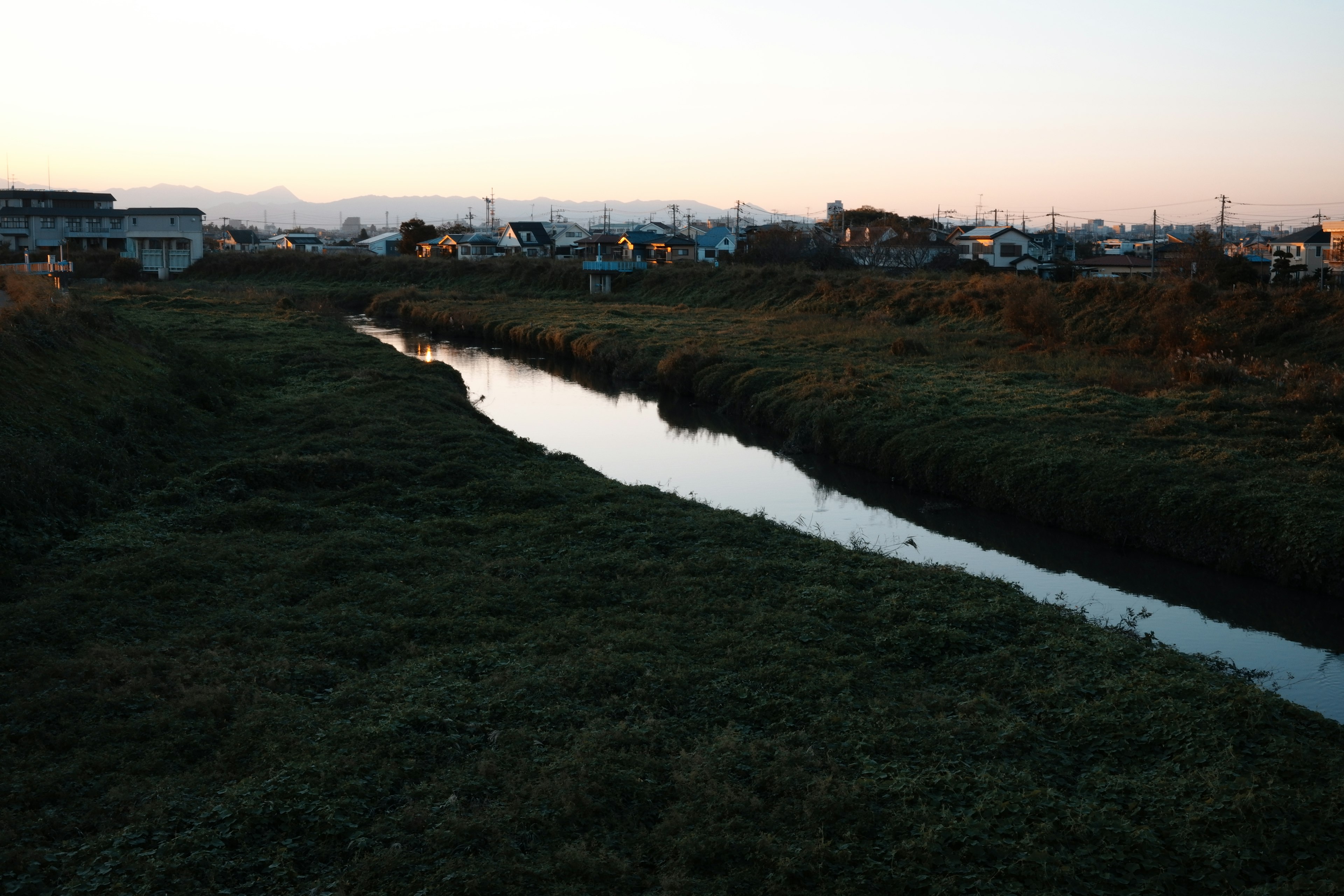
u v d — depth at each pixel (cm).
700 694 1063
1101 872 764
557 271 7850
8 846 726
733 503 2294
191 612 1219
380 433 2373
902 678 1146
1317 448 2162
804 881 749
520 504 1836
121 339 2758
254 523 1617
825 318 5134
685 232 14288
